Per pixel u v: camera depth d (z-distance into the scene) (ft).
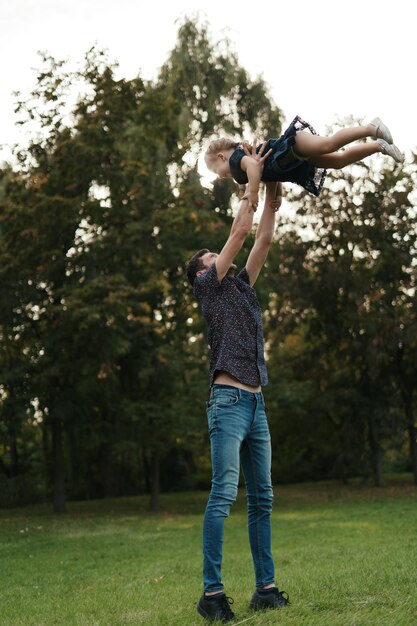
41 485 102.99
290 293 90.53
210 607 13.30
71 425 75.92
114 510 80.02
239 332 13.97
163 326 74.79
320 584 16.96
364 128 13.29
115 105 74.18
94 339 67.36
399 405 92.73
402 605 13.53
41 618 16.94
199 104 83.35
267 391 82.58
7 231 70.18
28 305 71.61
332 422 100.58
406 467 123.85
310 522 56.80
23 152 74.38
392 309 86.69
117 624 14.39
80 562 38.32
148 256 71.10
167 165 78.28
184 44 83.66
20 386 70.90
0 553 45.50
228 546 42.93
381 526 49.42
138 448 72.08
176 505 84.99
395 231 88.28
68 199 68.13
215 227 73.00
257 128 85.25
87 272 70.74
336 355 93.76
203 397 73.36
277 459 119.14
